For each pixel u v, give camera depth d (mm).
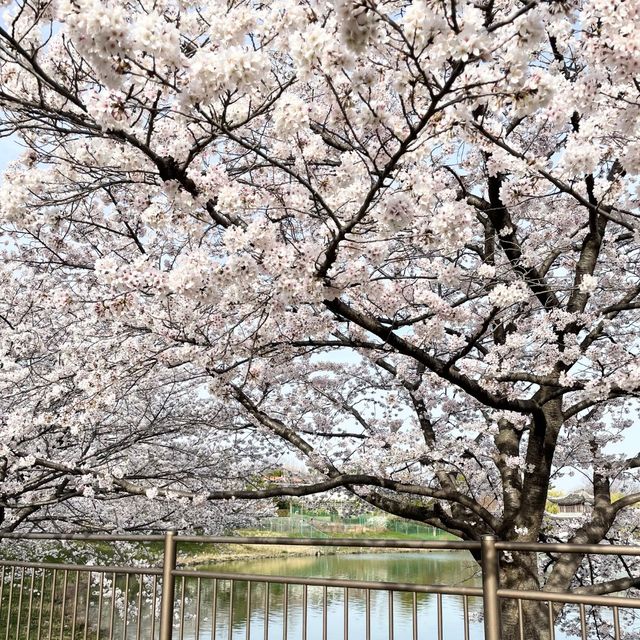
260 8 3627
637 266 6309
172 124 3854
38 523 8633
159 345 5582
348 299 5016
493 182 5262
